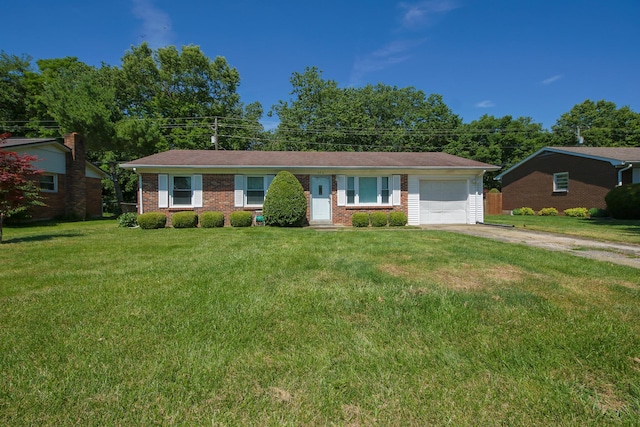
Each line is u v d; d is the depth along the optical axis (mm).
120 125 19734
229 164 12539
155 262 5551
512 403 1914
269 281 4316
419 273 4738
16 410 1816
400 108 37219
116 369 2230
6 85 24516
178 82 28547
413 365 2312
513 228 11641
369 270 4863
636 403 1908
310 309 3328
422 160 14711
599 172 17234
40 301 3557
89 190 19828
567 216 18281
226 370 2238
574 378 2168
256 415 1810
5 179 7586
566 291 3904
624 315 3195
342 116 33625
